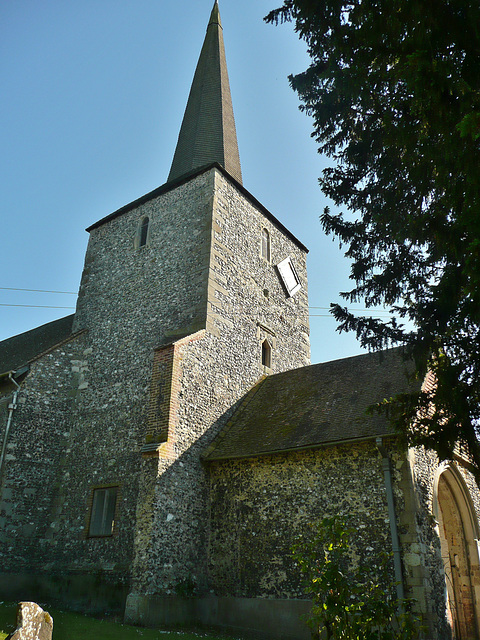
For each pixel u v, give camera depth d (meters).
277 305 17.95
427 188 8.47
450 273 7.80
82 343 16.23
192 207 16.31
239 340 15.35
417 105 7.11
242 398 14.85
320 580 5.89
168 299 15.19
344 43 8.41
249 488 11.91
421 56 6.44
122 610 11.05
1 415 14.14
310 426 11.95
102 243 18.25
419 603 8.92
